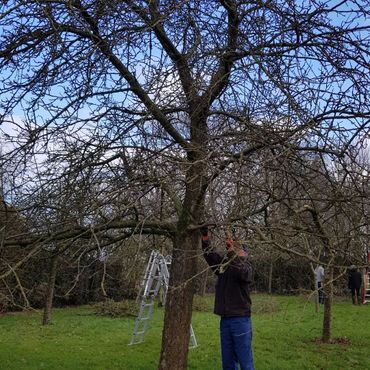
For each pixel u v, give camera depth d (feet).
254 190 13.62
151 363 29.07
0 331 41.60
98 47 15.43
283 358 30.55
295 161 15.58
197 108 16.46
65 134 16.80
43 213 17.17
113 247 18.86
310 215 18.13
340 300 66.54
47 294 45.91
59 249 18.07
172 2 15.47
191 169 15.08
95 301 64.03
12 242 17.06
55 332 41.09
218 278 20.01
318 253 15.56
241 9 15.29
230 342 19.66
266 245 14.34
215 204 13.88
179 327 17.70
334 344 34.96
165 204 18.25
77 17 14.85
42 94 16.53
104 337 38.40
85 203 15.99
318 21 15.48
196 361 29.07
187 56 15.62
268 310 52.31
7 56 16.57
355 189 14.85
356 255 15.49
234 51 15.56
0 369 27.32
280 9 15.35
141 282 39.60
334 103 15.03
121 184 15.49
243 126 15.44
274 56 15.11
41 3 15.16
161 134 16.87
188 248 17.33
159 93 15.30
